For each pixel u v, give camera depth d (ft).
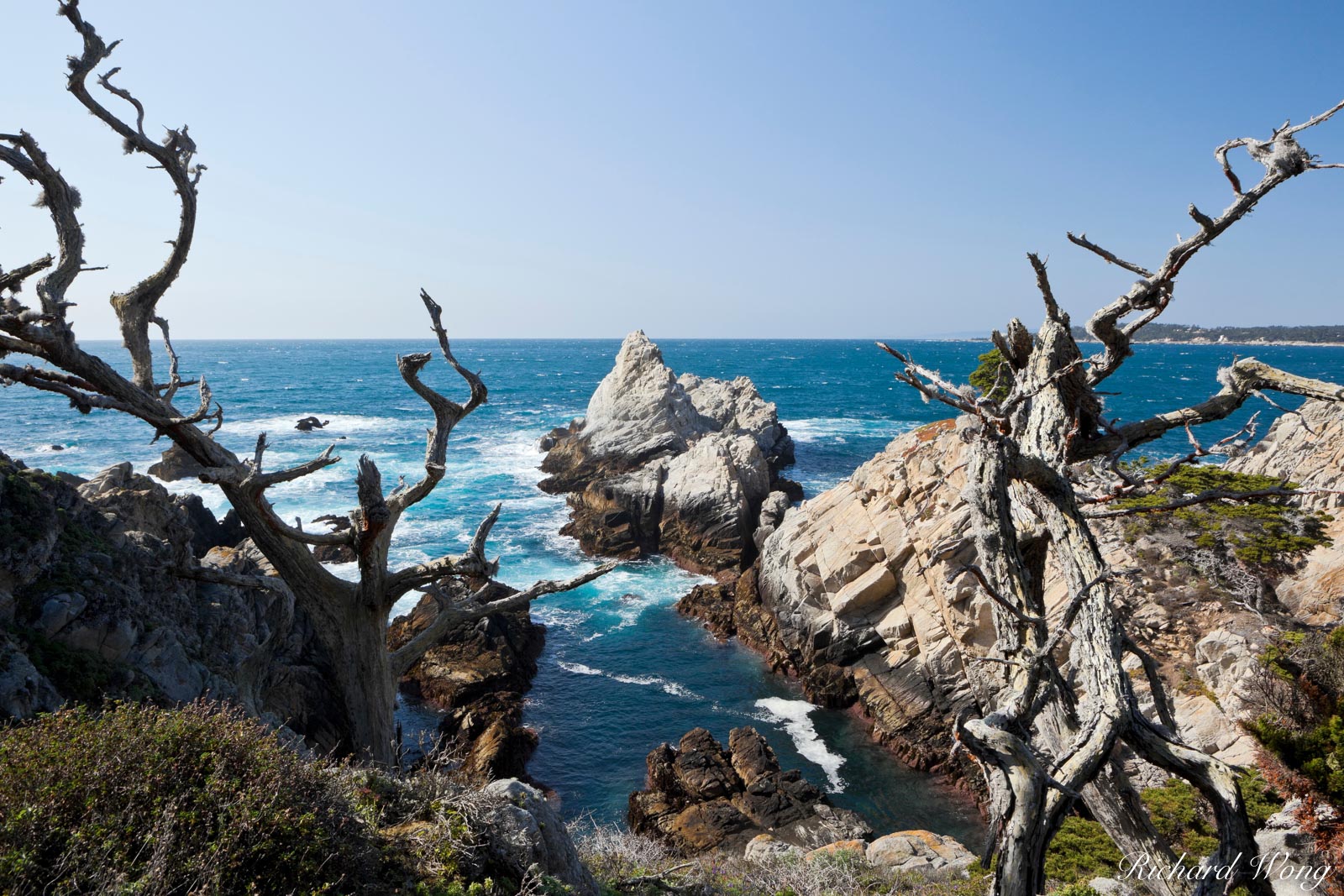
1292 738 35.60
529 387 540.93
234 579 37.96
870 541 110.01
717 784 80.89
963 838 77.97
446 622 39.19
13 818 16.40
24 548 40.06
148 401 32.73
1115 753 16.90
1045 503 19.03
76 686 36.50
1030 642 15.76
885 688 100.27
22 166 30.09
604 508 173.58
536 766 89.71
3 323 27.91
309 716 60.08
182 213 35.60
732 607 132.98
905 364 18.56
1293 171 18.56
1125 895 36.68
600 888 32.24
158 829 17.19
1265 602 81.87
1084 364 22.21
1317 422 115.75
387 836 22.41
